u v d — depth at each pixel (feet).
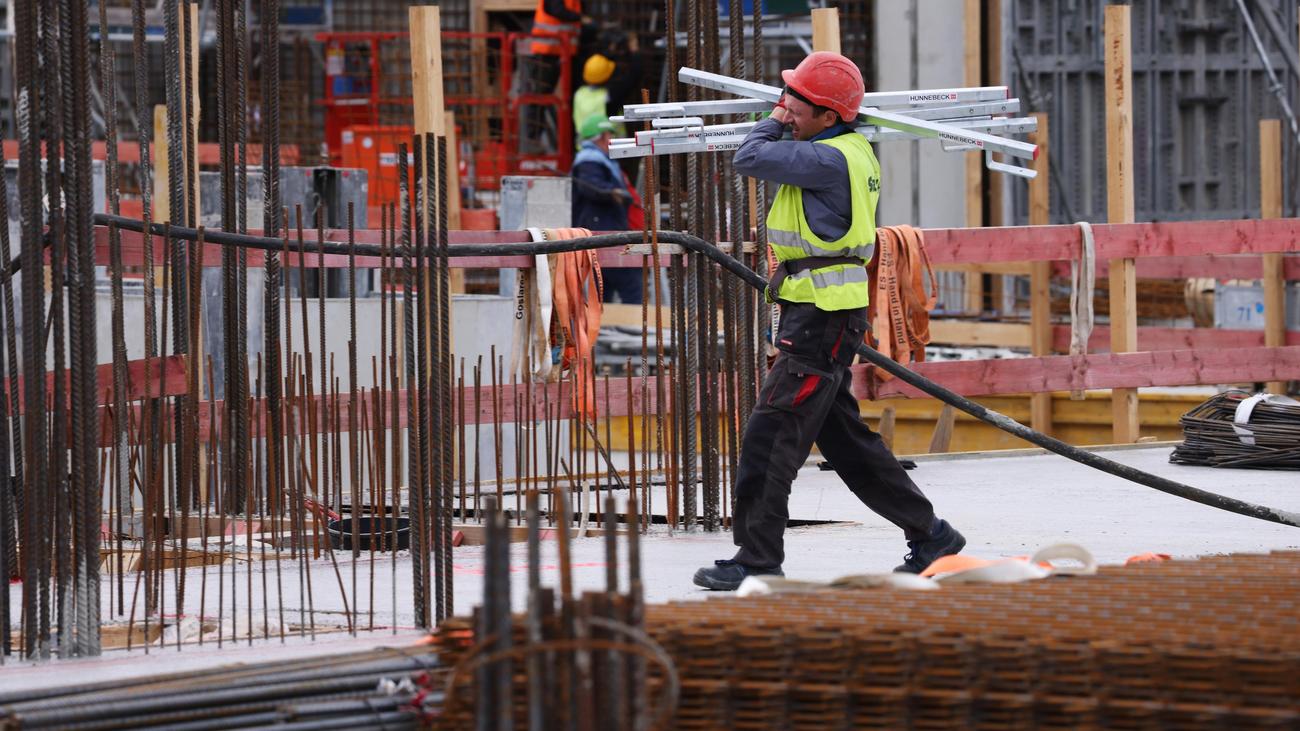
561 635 40.01
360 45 274.36
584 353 102.37
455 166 179.01
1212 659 42.93
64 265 64.34
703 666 45.73
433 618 70.44
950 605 51.52
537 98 250.98
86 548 63.57
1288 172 233.14
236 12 97.40
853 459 76.84
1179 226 136.05
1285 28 233.96
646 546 91.25
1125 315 139.74
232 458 100.89
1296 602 52.54
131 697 49.96
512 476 135.44
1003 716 44.09
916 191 222.69
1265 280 173.06
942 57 222.07
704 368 97.76
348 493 113.80
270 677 52.54
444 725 47.03
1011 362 129.59
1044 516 99.04
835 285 72.64
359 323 126.93
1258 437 119.96
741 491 74.59
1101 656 43.78
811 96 72.33
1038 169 190.49
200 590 78.89
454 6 290.97
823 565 81.15
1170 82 235.61
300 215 72.02
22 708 49.42
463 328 134.82
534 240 102.94
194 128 97.86
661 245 94.32
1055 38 231.91
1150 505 103.55
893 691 44.52
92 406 63.72
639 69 218.38
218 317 112.98
